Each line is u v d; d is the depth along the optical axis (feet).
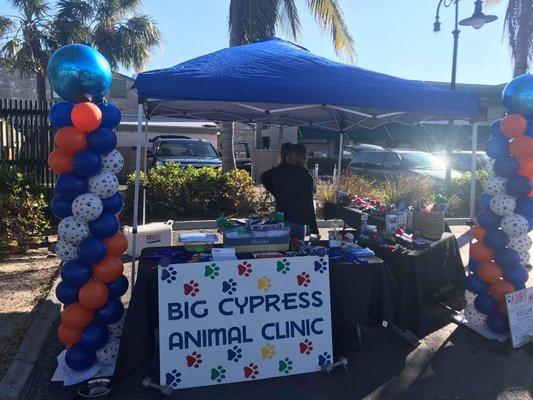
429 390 11.26
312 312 11.55
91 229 10.90
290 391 11.05
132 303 10.65
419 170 38.40
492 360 12.73
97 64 10.61
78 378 10.98
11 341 12.67
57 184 10.71
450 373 12.05
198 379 10.76
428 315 15.70
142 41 70.13
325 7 37.42
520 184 12.84
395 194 31.24
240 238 11.95
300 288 11.52
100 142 10.66
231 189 31.04
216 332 10.93
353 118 20.35
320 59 14.23
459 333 14.37
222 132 36.68
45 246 22.94
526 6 45.06
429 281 14.11
